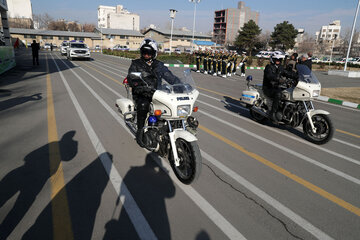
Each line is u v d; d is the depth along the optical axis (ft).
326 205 10.59
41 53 123.95
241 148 16.19
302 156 15.43
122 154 14.38
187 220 9.25
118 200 10.22
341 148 17.06
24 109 22.68
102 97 28.68
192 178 11.05
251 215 9.70
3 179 11.36
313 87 17.06
